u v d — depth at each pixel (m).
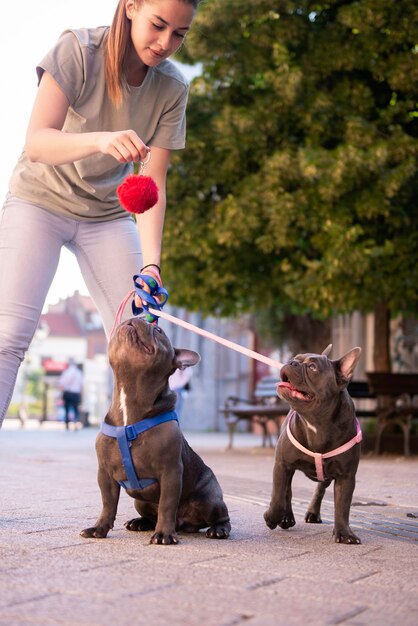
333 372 4.05
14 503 5.43
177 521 4.18
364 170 12.06
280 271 13.80
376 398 13.70
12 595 2.68
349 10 12.62
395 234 12.91
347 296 12.51
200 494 4.11
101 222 4.53
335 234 12.16
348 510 4.18
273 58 13.06
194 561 3.37
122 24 4.04
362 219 12.92
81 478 7.77
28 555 3.39
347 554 3.73
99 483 3.93
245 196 12.80
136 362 3.72
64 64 4.05
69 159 3.92
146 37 3.97
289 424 4.30
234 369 28.05
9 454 11.84
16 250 4.29
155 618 2.45
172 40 4.00
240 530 4.44
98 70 4.18
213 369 28.52
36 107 4.05
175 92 4.45
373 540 4.24
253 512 5.32
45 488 6.61
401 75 12.62
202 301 14.40
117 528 4.29
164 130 4.51
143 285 4.28
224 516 4.19
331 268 12.09
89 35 4.20
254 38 13.22
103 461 3.86
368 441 13.70
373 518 5.19
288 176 12.56
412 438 13.48
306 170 12.01
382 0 12.45
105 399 36.38
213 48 13.28
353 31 13.23
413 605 2.76
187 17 3.93
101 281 4.54
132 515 4.85
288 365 4.02
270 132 13.15
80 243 4.52
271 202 12.48
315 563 3.46
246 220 12.64
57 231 4.41
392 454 13.43
